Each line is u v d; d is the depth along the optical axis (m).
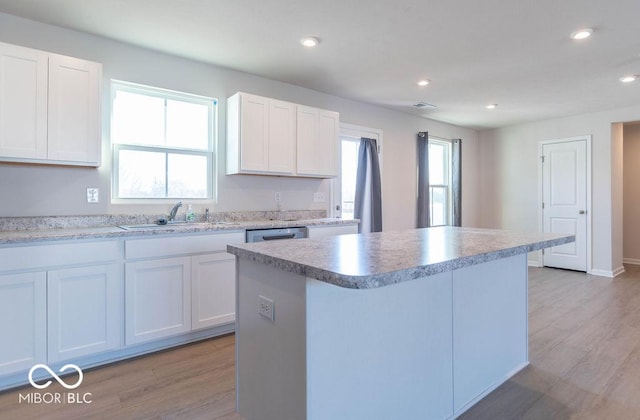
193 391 2.04
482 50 3.02
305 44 2.92
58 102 2.40
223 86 3.44
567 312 3.42
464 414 1.85
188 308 2.63
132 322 2.40
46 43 2.60
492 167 6.25
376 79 3.73
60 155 2.41
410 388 1.58
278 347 1.35
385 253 1.40
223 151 3.45
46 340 2.10
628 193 6.00
